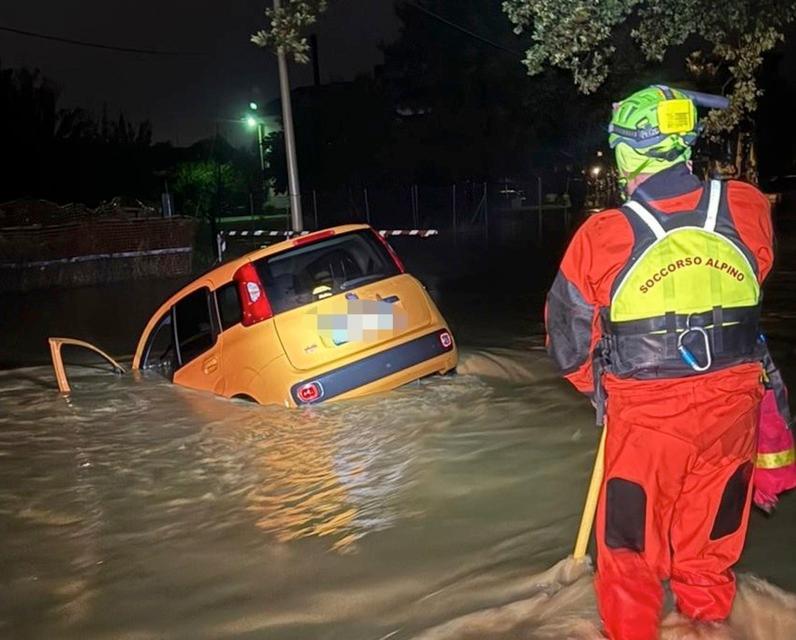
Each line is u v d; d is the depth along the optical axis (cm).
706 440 320
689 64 857
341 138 4134
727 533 336
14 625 425
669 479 322
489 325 1160
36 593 457
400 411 711
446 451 621
